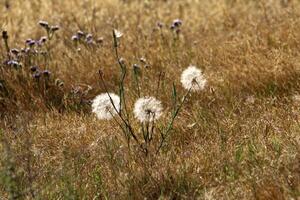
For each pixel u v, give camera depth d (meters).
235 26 14.15
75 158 7.84
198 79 7.78
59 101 10.27
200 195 6.71
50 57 11.98
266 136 7.89
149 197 6.83
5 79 10.70
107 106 7.49
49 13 15.73
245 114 8.77
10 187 6.44
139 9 16.27
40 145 8.37
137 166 7.38
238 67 10.35
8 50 11.42
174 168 7.17
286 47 11.36
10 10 15.93
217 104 9.36
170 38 13.47
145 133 8.30
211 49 11.81
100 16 15.69
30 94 10.25
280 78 9.77
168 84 10.30
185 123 8.63
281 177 6.71
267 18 13.91
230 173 7.03
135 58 11.69
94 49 12.58
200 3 16.61
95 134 8.49
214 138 8.09
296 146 7.22
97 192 6.97
